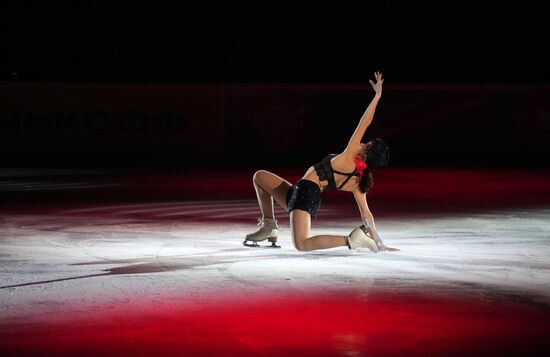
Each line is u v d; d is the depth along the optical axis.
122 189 31.83
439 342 9.95
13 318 11.07
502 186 33.31
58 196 29.00
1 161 49.69
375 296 12.40
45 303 11.93
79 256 16.17
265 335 10.24
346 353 9.52
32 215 23.33
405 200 27.73
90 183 34.56
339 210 24.61
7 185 33.41
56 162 49.12
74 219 22.42
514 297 12.34
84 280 13.66
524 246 17.45
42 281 13.59
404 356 9.41
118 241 18.23
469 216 23.16
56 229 20.36
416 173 40.88
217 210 24.67
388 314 11.30
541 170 42.81
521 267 14.86
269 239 17.28
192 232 19.77
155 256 16.12
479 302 12.01
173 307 11.68
